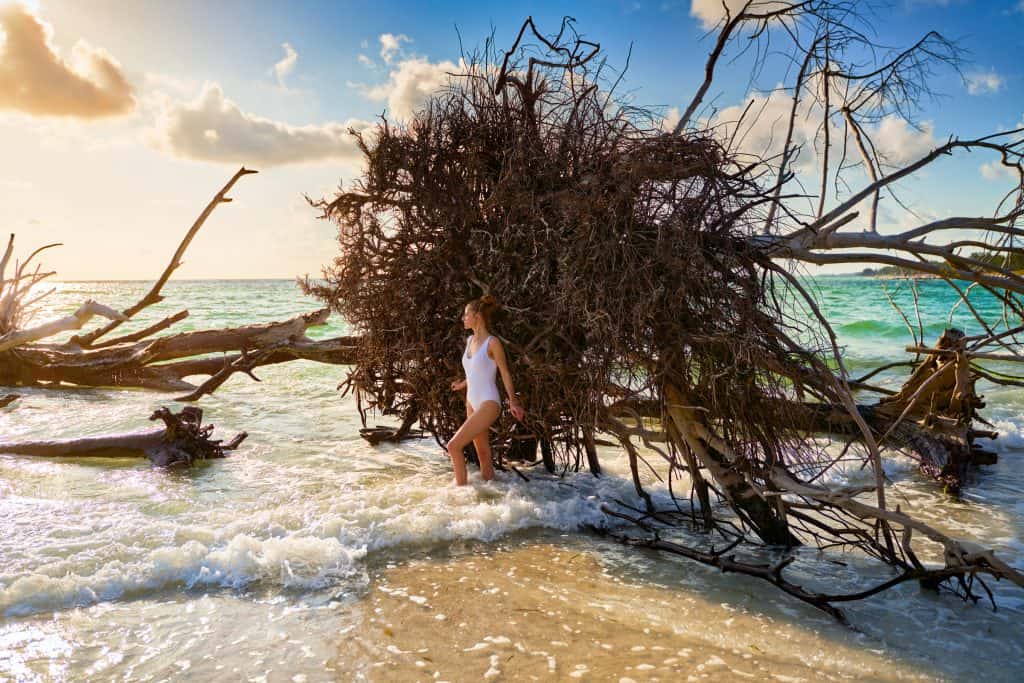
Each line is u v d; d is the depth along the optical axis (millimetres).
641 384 5203
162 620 3686
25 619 3660
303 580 4172
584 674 3215
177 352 11070
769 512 5066
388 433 8086
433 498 5781
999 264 5242
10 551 4453
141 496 5867
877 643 3582
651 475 6906
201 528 4859
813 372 4852
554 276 5332
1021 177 5355
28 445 7188
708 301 4777
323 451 7770
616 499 6039
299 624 3668
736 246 4922
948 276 5379
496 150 5777
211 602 3910
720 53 5863
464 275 5906
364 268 6379
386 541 4848
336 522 4977
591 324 4934
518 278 5566
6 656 3287
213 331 10992
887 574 4582
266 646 3426
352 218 6406
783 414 4930
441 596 4051
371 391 7043
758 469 4941
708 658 3393
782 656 3430
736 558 4859
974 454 6820
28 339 11367
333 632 3582
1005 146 5301
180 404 10367
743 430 4930
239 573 4227
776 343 4809
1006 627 3799
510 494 5914
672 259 4605
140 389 12055
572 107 5504
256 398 11328
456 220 5777
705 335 4754
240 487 6203
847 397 4656
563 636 3594
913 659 3414
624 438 5773
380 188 6043
